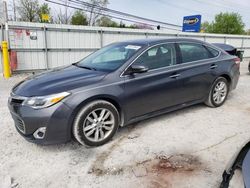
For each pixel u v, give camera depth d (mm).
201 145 3322
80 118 3037
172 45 4086
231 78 4984
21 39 9352
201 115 4469
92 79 3234
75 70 3742
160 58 3877
